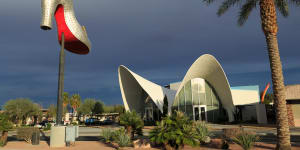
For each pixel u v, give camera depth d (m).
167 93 33.06
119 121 13.93
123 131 11.88
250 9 13.17
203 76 31.25
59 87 12.95
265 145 10.09
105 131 13.23
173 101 31.23
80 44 16.77
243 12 13.38
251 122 28.61
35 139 12.58
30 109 49.31
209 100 31.44
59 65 13.38
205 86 31.78
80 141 13.95
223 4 13.52
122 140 10.59
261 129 19.64
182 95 31.33
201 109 30.47
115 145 11.62
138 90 34.97
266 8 10.11
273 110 31.83
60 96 12.85
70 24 14.52
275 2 13.05
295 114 22.22
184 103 30.98
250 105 32.47
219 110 31.70
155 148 10.15
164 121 9.83
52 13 13.77
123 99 34.34
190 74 29.80
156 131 9.80
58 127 11.84
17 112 46.19
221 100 31.97
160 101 30.78
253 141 9.16
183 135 9.14
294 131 16.97
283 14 13.80
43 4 13.59
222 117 29.44
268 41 9.92
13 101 47.31
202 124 11.39
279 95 9.18
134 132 13.80
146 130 22.81
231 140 10.56
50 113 63.00
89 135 19.33
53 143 11.60
